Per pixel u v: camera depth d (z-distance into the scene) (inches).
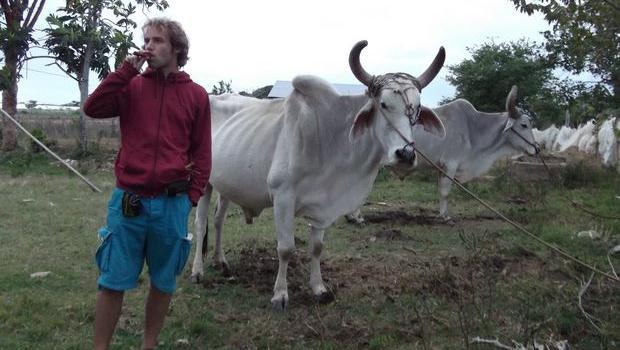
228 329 179.8
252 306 200.2
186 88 138.7
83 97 644.1
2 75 629.6
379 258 262.2
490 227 339.3
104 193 421.4
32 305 190.7
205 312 192.1
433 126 194.1
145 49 134.1
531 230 311.9
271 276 231.3
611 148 549.0
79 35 632.4
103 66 658.8
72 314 186.1
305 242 294.0
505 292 207.2
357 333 174.9
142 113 134.3
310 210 196.9
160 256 138.2
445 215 361.7
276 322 185.2
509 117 376.2
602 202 396.8
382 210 394.3
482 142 379.6
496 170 536.7
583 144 638.5
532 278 223.6
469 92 959.6
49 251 261.4
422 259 259.4
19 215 335.6
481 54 962.7
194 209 379.2
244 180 206.8
